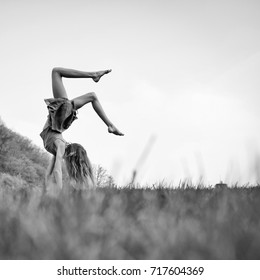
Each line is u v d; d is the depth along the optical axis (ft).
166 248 4.27
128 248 4.57
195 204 8.73
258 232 5.08
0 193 11.25
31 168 62.18
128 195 10.66
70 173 20.72
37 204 8.48
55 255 4.26
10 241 4.93
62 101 21.21
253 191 11.87
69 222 5.90
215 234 4.76
